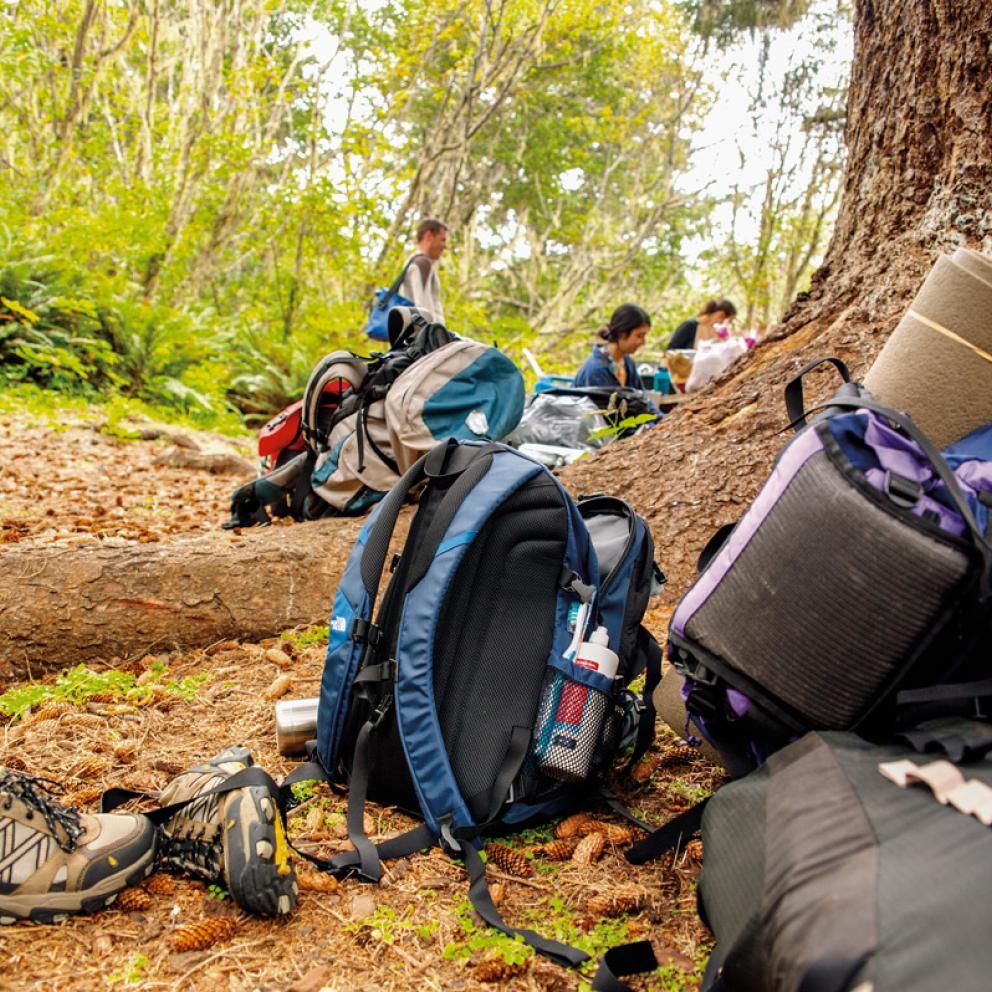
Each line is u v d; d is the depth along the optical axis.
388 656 2.02
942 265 1.89
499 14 13.15
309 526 3.48
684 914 1.74
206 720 2.53
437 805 1.88
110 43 13.85
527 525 2.02
